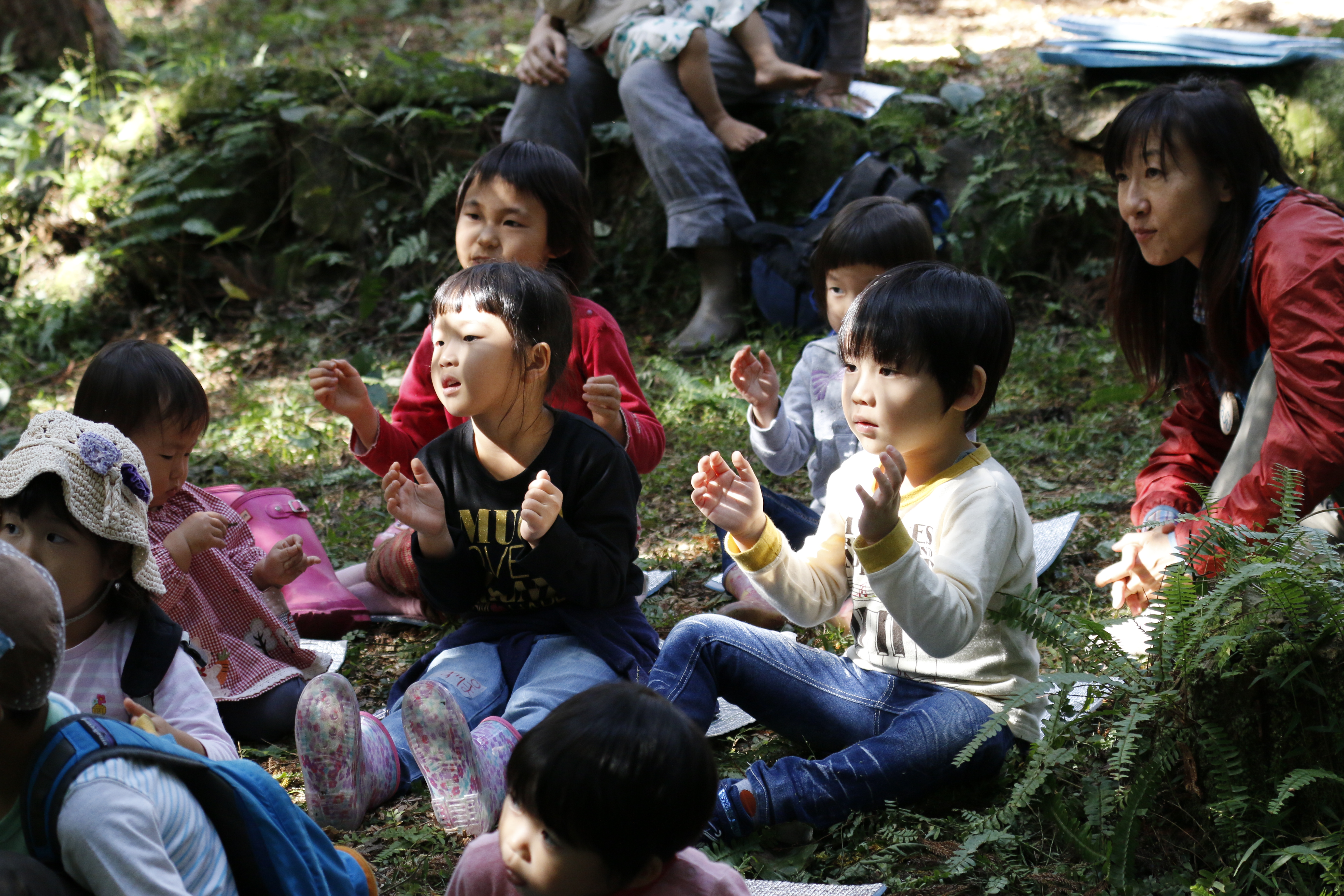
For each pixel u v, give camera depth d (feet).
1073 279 19.13
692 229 17.92
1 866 4.79
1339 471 8.52
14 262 22.30
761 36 18.81
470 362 7.93
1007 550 7.43
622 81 18.26
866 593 7.93
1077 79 20.04
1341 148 17.78
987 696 7.54
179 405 8.29
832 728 7.75
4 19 25.75
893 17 27.30
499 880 5.17
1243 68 18.62
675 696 7.50
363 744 7.57
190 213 21.53
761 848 7.16
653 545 12.40
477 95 21.76
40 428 6.37
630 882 4.82
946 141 20.33
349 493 14.40
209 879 5.35
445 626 10.77
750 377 10.12
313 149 21.66
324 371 9.54
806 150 20.10
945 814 7.44
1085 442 14.40
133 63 27.35
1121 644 9.14
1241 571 6.58
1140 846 6.95
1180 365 10.27
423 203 21.52
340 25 30.25
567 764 4.56
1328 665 6.55
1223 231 9.16
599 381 9.08
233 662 8.71
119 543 6.43
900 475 6.70
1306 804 6.65
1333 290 8.59
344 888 5.90
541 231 10.16
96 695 6.61
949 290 7.43
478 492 8.36
